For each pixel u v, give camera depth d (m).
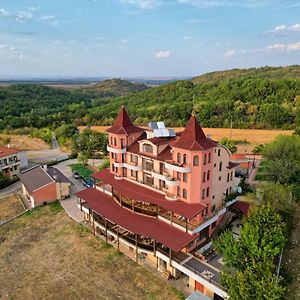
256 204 46.69
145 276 40.72
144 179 50.12
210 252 41.16
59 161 98.06
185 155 42.19
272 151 64.69
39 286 39.94
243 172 65.88
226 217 48.44
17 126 150.88
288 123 118.75
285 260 38.84
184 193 43.59
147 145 47.75
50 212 60.78
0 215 61.31
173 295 37.09
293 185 52.69
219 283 35.00
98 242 49.00
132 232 42.03
